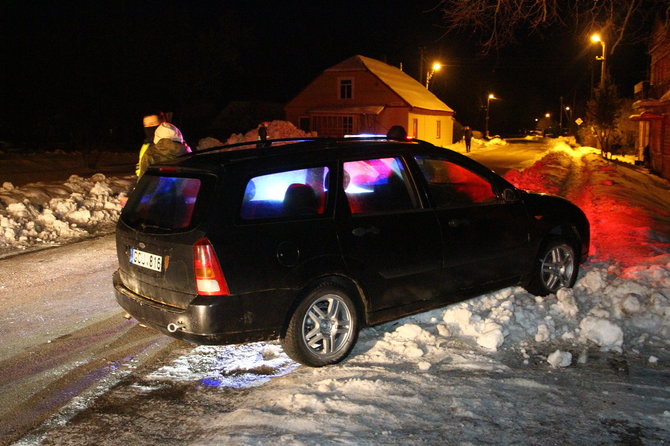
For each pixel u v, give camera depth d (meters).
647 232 9.66
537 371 4.54
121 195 12.87
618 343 4.98
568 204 6.49
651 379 4.40
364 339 5.18
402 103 42.09
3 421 3.94
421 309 5.22
